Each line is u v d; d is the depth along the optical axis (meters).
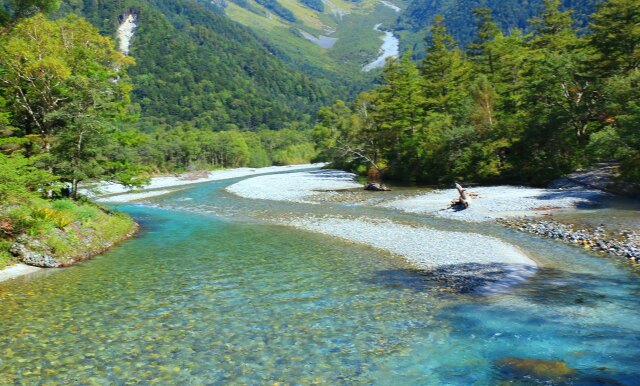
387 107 60.09
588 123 42.62
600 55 42.62
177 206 39.78
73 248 20.34
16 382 8.98
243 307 13.44
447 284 15.27
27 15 29.05
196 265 18.75
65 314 12.95
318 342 10.82
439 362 9.64
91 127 26.72
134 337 11.27
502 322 11.70
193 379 9.09
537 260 18.03
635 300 13.02
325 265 18.41
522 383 8.66
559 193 33.06
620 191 30.23
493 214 28.56
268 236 25.23
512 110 51.34
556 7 59.75
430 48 62.53
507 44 60.81
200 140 117.94
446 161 49.81
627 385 8.41
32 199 22.19
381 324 11.86
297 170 96.00
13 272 17.56
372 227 26.75
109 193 51.31
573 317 11.86
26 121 30.28
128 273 17.56
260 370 9.45
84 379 9.12
